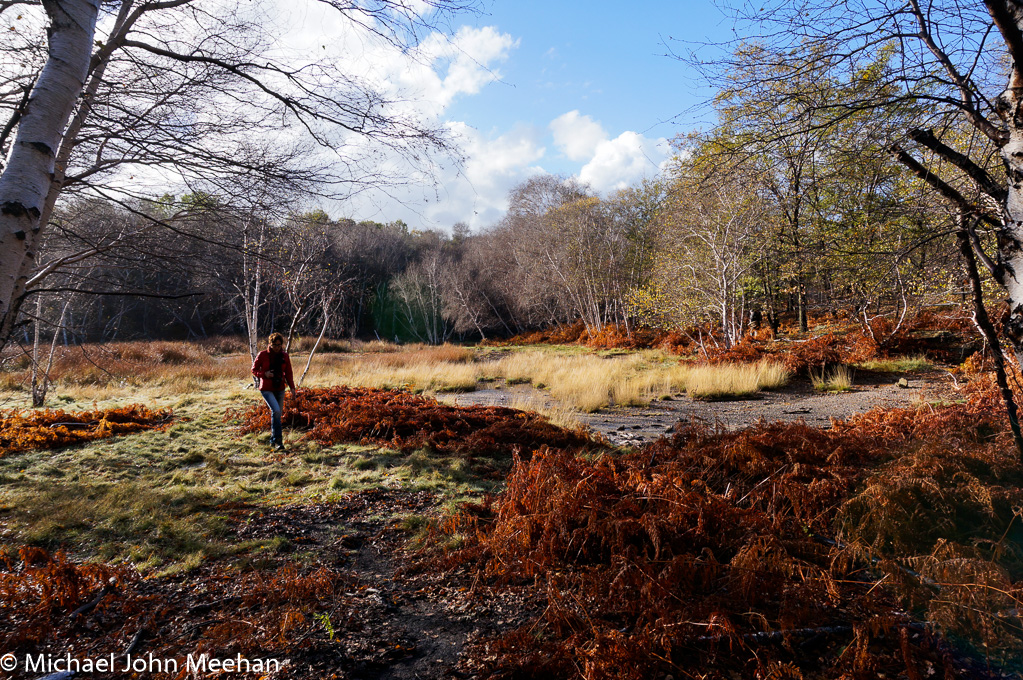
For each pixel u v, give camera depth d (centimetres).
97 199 344
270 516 439
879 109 384
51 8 245
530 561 315
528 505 378
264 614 274
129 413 843
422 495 497
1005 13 311
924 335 1409
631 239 3216
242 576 326
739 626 246
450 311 4397
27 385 1289
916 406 751
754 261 1689
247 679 225
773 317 1897
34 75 294
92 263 349
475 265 4956
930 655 227
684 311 1958
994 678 216
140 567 337
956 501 334
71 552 360
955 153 371
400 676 229
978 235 396
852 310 1491
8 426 745
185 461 627
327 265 1200
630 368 1620
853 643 235
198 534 393
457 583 315
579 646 235
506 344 3900
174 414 909
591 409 1048
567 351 2639
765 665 224
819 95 386
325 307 1260
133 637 256
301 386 1164
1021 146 332
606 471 426
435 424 769
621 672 218
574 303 3781
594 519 327
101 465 591
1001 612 240
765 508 381
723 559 311
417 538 382
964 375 1034
